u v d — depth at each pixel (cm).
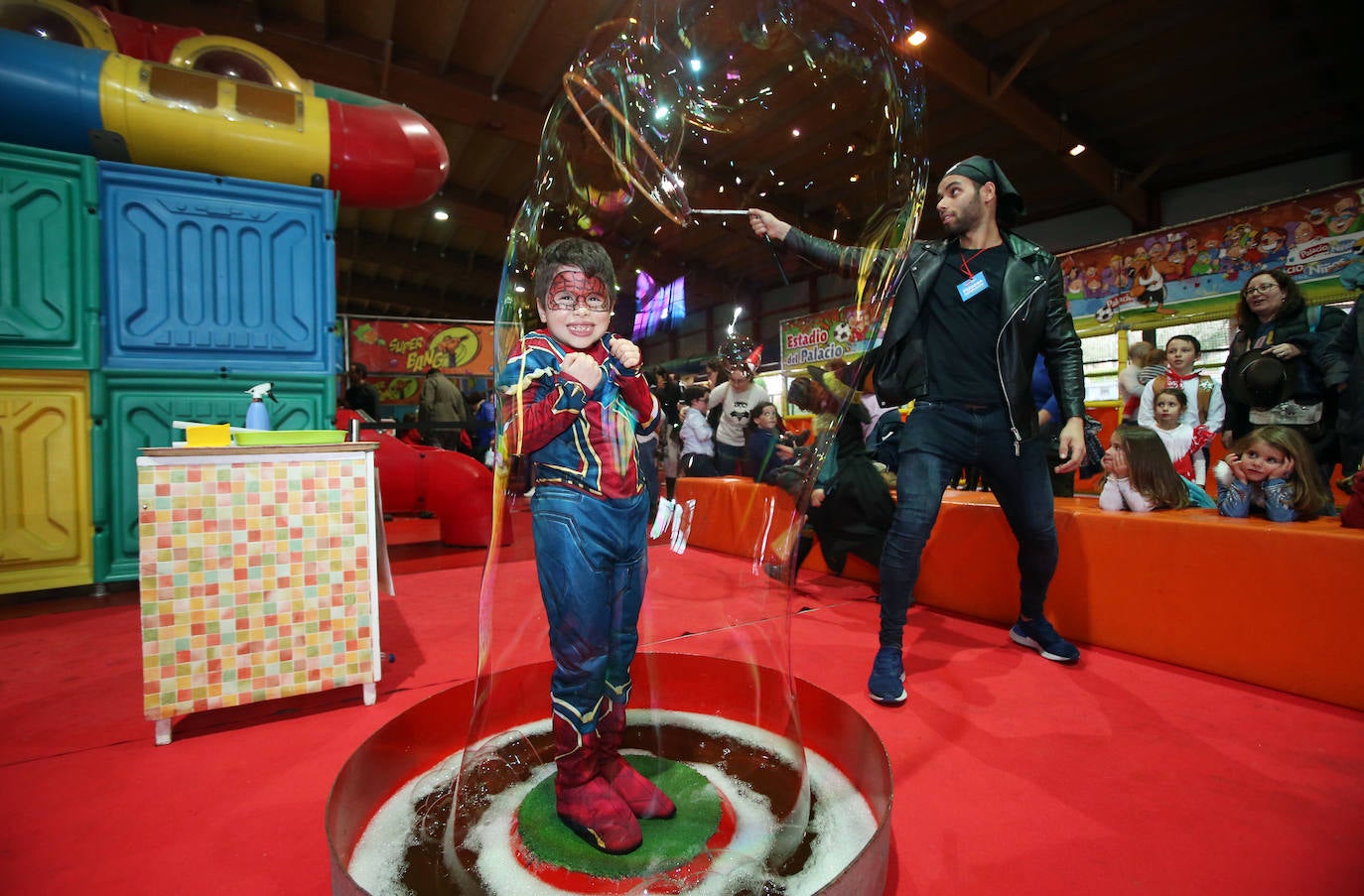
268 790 132
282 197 329
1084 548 220
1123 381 491
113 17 338
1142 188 876
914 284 184
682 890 91
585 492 95
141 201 304
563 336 95
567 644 96
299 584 166
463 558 395
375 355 870
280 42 716
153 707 151
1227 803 124
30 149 284
